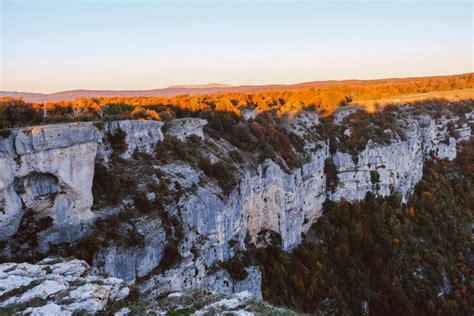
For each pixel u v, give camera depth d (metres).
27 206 24.53
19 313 15.52
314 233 57.19
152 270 28.55
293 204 51.28
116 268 26.02
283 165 50.28
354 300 49.16
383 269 52.19
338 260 53.88
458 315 48.50
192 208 33.47
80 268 20.91
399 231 57.66
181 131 42.34
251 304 18.28
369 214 60.34
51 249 24.73
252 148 50.53
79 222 26.25
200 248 33.88
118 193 29.70
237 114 58.00
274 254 48.44
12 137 23.59
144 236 28.27
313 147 58.62
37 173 24.67
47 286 17.69
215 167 40.34
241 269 38.91
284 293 44.91
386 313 48.62
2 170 23.11
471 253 57.88
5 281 18.11
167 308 17.78
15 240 23.91
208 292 19.77
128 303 18.14
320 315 45.34
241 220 42.22
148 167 34.12
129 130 34.91
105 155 31.91
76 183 25.89
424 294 49.81
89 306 16.70
